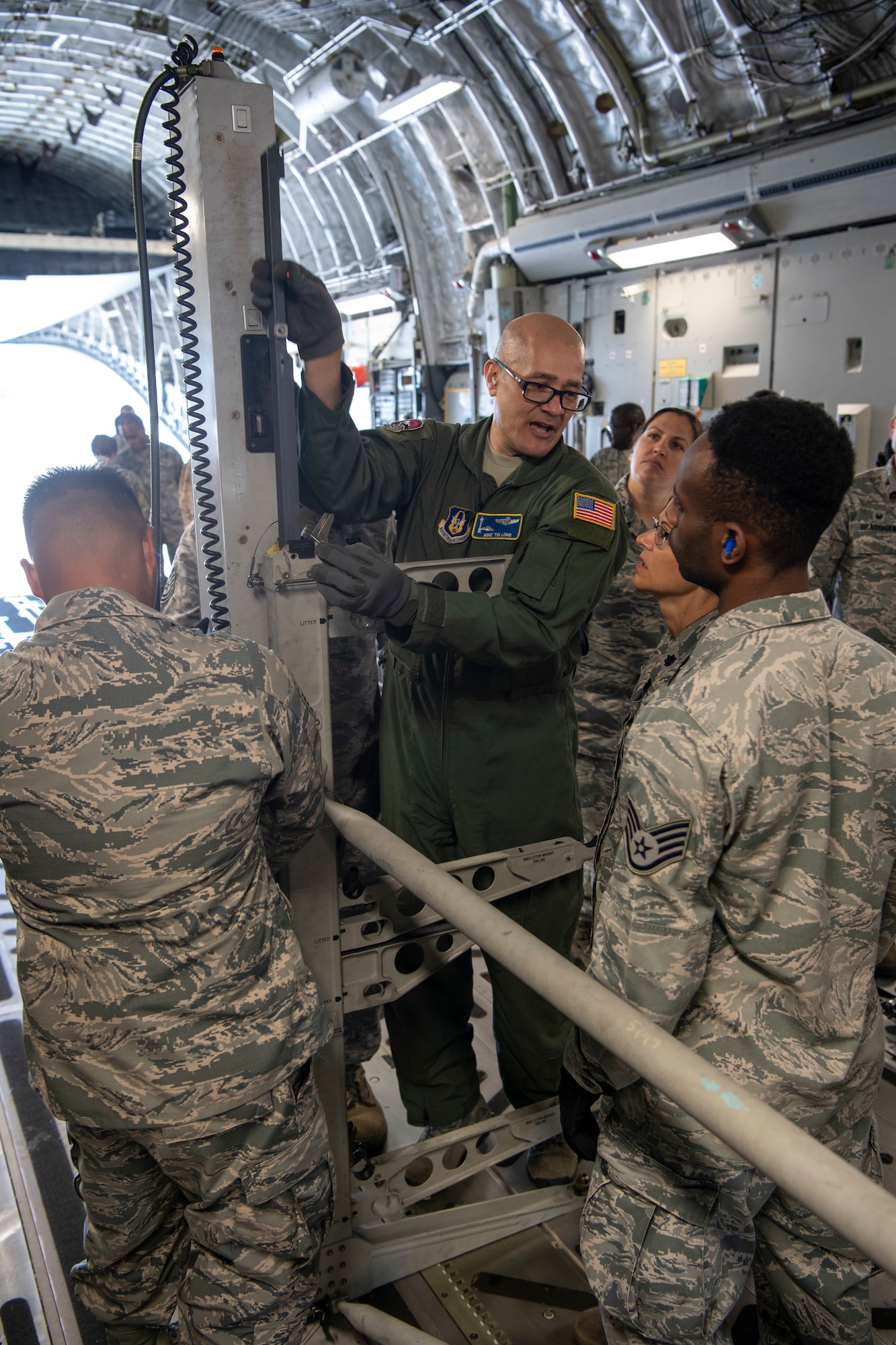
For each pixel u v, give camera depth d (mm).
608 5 5617
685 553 1201
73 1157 1378
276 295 1477
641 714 1137
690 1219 1169
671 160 5910
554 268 7043
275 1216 1253
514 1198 1937
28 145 10406
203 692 1202
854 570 3283
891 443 3240
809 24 4828
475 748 1880
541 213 6945
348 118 8023
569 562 1707
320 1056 1644
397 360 9312
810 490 1082
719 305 5961
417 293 8719
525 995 1996
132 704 1161
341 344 1615
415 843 1976
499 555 1808
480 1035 2656
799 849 1098
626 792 1109
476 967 3057
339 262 10016
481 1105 2143
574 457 1904
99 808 1125
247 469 1539
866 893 1125
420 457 1951
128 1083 1161
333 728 2180
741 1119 785
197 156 1431
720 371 6062
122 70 8094
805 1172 729
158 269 11469
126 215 11961
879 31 4637
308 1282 1350
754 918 1108
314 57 6922
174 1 6680
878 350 5238
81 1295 1483
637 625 3225
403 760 1958
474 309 7801
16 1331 1726
